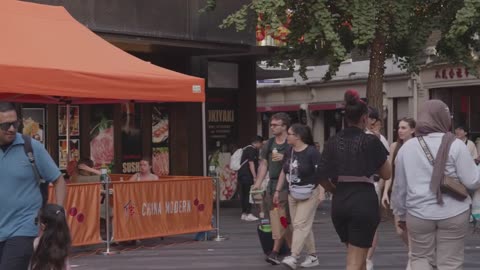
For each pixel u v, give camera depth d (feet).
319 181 23.86
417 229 20.92
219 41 58.13
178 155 61.00
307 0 51.37
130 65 37.78
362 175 22.94
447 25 54.19
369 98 55.21
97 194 36.96
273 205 33.12
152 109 59.36
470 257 36.19
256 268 33.27
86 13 50.72
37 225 20.07
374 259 35.32
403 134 28.43
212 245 40.93
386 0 51.80
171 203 40.22
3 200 19.88
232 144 65.05
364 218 22.79
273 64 60.03
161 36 54.44
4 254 19.75
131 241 40.78
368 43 54.75
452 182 20.43
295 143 31.48
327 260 35.29
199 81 38.99
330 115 103.14
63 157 53.21
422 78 84.07
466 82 78.38
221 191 64.28
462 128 51.96
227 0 59.26
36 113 51.88
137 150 58.44
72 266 34.12
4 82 32.19
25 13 38.58
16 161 20.06
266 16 51.72
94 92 35.04
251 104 66.13
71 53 36.35
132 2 53.21
